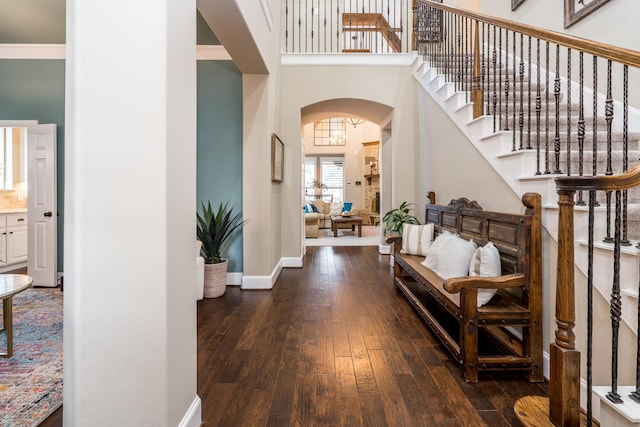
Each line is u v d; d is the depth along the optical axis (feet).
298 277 13.75
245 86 12.03
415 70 15.17
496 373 6.37
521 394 5.74
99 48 3.97
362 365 6.66
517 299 6.96
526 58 12.50
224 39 8.96
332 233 28.96
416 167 15.26
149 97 3.99
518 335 7.45
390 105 15.60
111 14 3.98
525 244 6.31
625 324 4.63
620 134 8.04
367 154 36.91
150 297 4.00
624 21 8.71
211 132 12.76
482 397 5.63
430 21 13.98
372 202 36.32
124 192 3.98
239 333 8.20
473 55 10.42
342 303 10.47
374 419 5.06
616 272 3.80
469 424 4.95
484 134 8.87
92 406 3.91
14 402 5.51
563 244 4.30
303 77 15.53
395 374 6.33
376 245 22.13
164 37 4.00
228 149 12.76
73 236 3.90
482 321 6.13
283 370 6.45
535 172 7.14
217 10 7.42
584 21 9.98
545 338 6.38
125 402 3.97
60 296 11.43
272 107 12.69
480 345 7.55
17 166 17.17
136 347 3.99
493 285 6.17
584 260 5.38
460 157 10.46
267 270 12.13
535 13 12.14
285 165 15.56
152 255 4.00
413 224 12.98
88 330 3.90
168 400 4.11
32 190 12.75
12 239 15.16
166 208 4.03
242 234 12.79
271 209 12.46
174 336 4.26
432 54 13.84
